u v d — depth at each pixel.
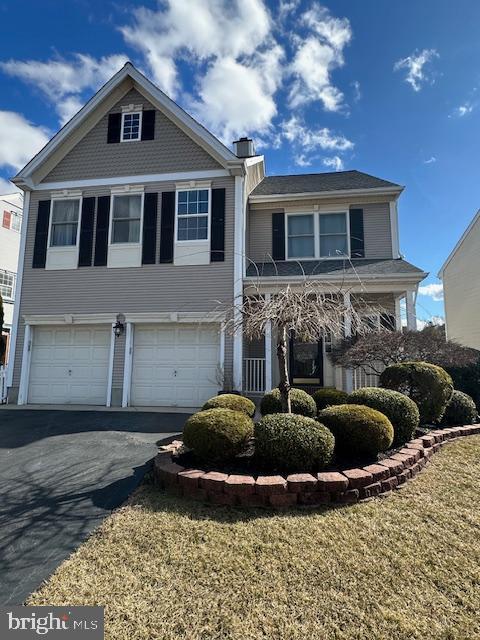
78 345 10.33
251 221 11.73
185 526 3.16
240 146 12.63
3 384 10.41
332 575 2.51
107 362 10.12
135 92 11.02
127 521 3.27
